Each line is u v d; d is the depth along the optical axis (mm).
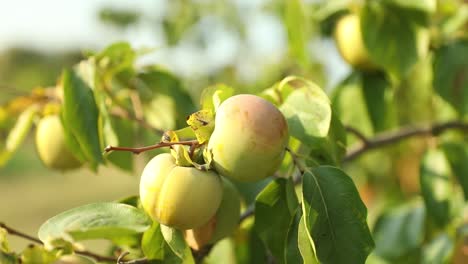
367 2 945
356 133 975
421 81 1274
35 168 6531
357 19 965
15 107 960
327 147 785
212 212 730
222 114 727
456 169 959
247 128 721
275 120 729
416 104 1328
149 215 742
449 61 960
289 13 1050
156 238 761
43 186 5574
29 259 741
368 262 1080
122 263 766
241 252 883
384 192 1539
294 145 802
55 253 741
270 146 724
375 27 944
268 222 777
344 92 1007
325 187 742
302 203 736
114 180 5617
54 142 942
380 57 941
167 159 732
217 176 732
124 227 711
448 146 966
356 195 740
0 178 6043
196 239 777
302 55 1070
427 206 956
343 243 731
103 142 874
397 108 1337
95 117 880
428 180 960
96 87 881
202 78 1721
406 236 1070
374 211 1404
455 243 989
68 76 888
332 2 984
